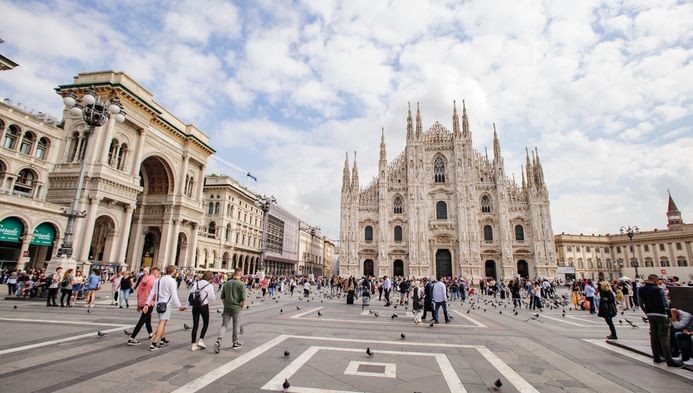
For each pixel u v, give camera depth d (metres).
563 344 13.35
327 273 164.12
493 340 13.87
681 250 85.81
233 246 76.38
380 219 70.88
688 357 10.48
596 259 100.88
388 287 30.09
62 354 9.69
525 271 66.75
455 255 68.62
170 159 53.84
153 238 56.31
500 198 68.56
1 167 37.66
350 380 8.23
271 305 26.83
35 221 37.09
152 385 7.48
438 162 74.31
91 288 20.50
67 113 44.25
